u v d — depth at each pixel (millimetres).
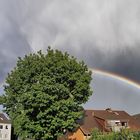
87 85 51625
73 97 50031
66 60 51250
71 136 67875
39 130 46438
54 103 46344
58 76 49250
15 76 52844
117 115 77688
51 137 47125
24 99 46531
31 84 49719
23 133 48594
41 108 46281
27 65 51844
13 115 53406
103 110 79438
